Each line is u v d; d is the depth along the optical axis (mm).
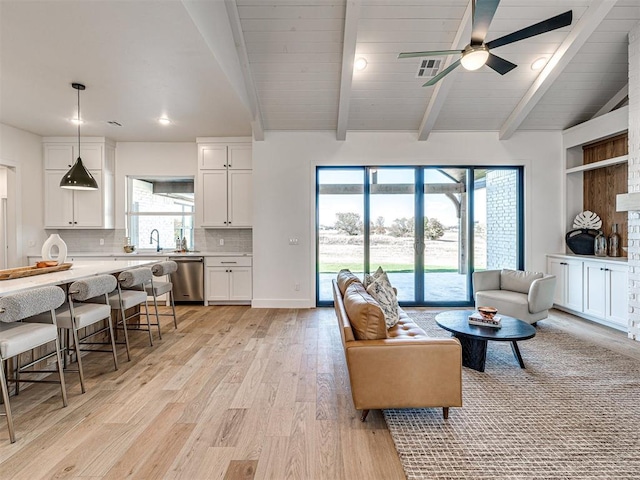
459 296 5273
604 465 1703
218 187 5473
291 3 3305
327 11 3379
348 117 4836
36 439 1919
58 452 1807
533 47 3803
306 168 5137
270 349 3404
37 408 2260
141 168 5797
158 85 3551
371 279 3201
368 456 1787
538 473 1648
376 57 3865
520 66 4035
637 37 3574
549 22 2375
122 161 5785
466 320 3113
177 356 3223
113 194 5742
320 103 4574
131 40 2707
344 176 5293
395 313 2826
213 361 3096
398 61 3914
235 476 1635
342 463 1733
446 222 5254
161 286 3840
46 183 5414
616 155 4539
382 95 4438
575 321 4352
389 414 2180
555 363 3012
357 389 2041
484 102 4586
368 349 2037
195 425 2068
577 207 5109
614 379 2691
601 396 2418
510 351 3307
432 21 3467
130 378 2738
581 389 2525
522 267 5188
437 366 2045
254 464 1723
